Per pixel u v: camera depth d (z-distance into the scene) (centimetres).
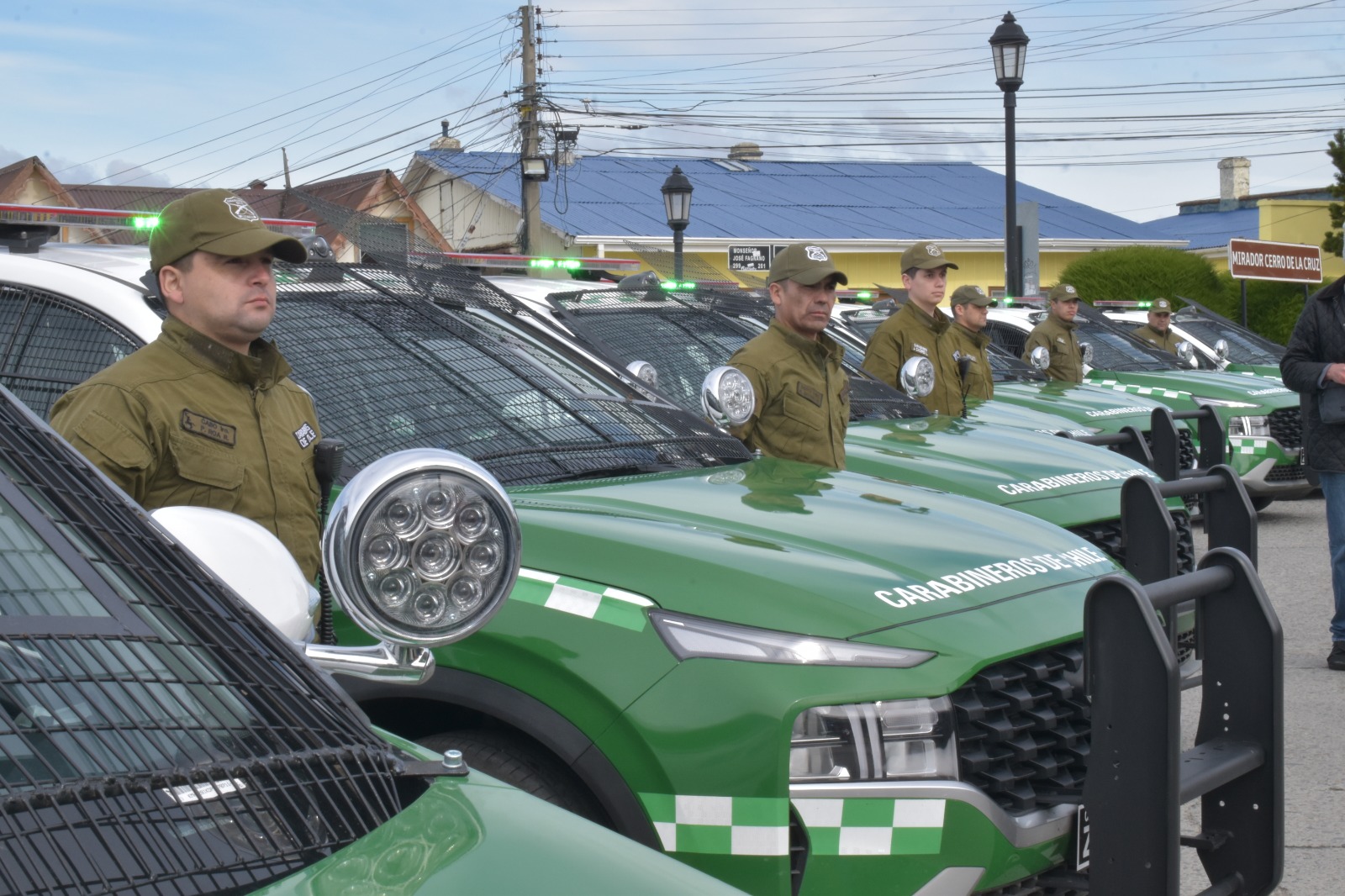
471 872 139
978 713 266
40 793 129
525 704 269
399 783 158
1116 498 523
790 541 300
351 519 166
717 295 673
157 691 148
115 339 341
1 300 360
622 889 142
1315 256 1977
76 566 157
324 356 373
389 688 282
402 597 169
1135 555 412
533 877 140
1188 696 579
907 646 265
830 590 273
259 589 174
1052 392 938
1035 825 266
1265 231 4000
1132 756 253
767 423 487
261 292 281
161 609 159
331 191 2698
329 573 168
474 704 274
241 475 276
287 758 149
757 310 677
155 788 137
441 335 406
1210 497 421
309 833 142
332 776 151
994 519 354
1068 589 309
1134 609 252
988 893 263
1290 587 849
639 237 2684
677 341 600
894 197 3372
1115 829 256
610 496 327
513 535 175
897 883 253
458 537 171
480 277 477
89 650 147
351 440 344
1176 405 1155
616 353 566
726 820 251
